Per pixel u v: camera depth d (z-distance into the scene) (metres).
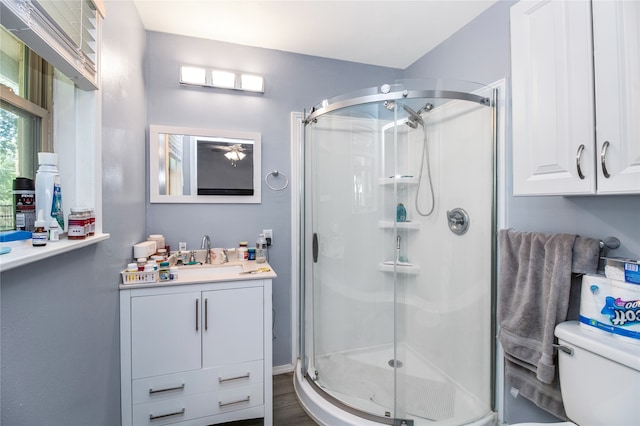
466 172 1.71
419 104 1.71
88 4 1.03
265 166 2.19
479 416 1.57
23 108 0.90
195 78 2.00
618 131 0.84
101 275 1.19
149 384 1.46
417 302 1.89
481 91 1.64
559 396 1.23
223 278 1.57
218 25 1.92
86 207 1.09
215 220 2.08
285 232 2.23
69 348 0.93
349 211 2.01
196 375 1.53
